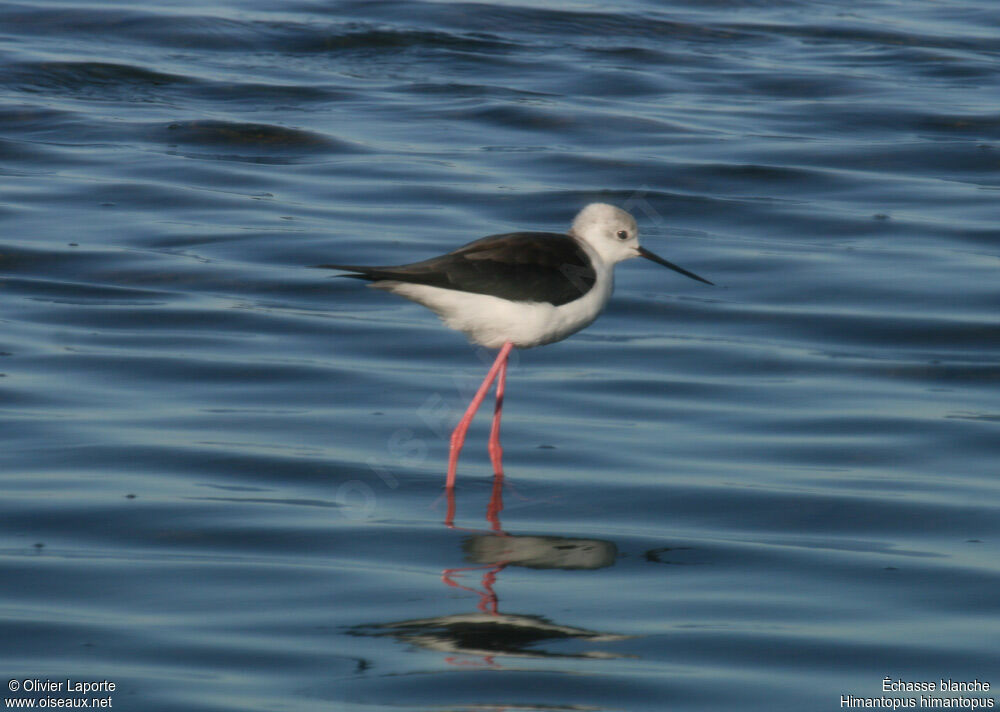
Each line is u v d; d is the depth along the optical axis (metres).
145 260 17.67
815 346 15.30
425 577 9.72
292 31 30.59
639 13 33.69
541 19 32.56
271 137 23.39
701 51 30.41
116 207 19.78
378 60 28.94
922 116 25.11
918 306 16.52
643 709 7.91
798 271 17.81
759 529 10.66
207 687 8.06
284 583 9.55
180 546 10.12
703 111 25.62
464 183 21.16
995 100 26.25
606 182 21.36
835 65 29.22
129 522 10.47
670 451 12.33
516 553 10.16
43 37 29.09
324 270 17.48
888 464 12.00
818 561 10.04
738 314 16.36
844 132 24.30
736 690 8.16
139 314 15.81
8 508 10.59
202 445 12.10
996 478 11.66
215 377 13.92
